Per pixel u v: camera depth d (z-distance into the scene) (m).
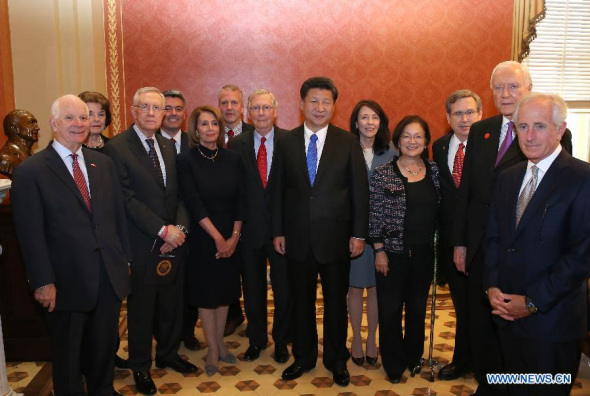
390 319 2.83
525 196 1.91
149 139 2.80
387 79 4.95
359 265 3.03
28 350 3.13
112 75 4.74
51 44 4.45
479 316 2.55
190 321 3.41
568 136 2.33
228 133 3.67
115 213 2.49
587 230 1.73
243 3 4.78
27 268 2.20
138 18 4.71
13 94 4.38
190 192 2.88
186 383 2.91
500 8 4.91
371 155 3.09
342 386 2.85
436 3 4.89
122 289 2.43
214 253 2.92
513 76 2.39
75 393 2.37
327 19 4.85
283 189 2.87
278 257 3.17
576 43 5.18
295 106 4.92
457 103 2.89
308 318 2.89
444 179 2.87
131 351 2.80
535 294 1.80
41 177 2.22
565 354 1.85
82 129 2.29
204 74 4.83
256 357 3.24
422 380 2.91
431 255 2.83
